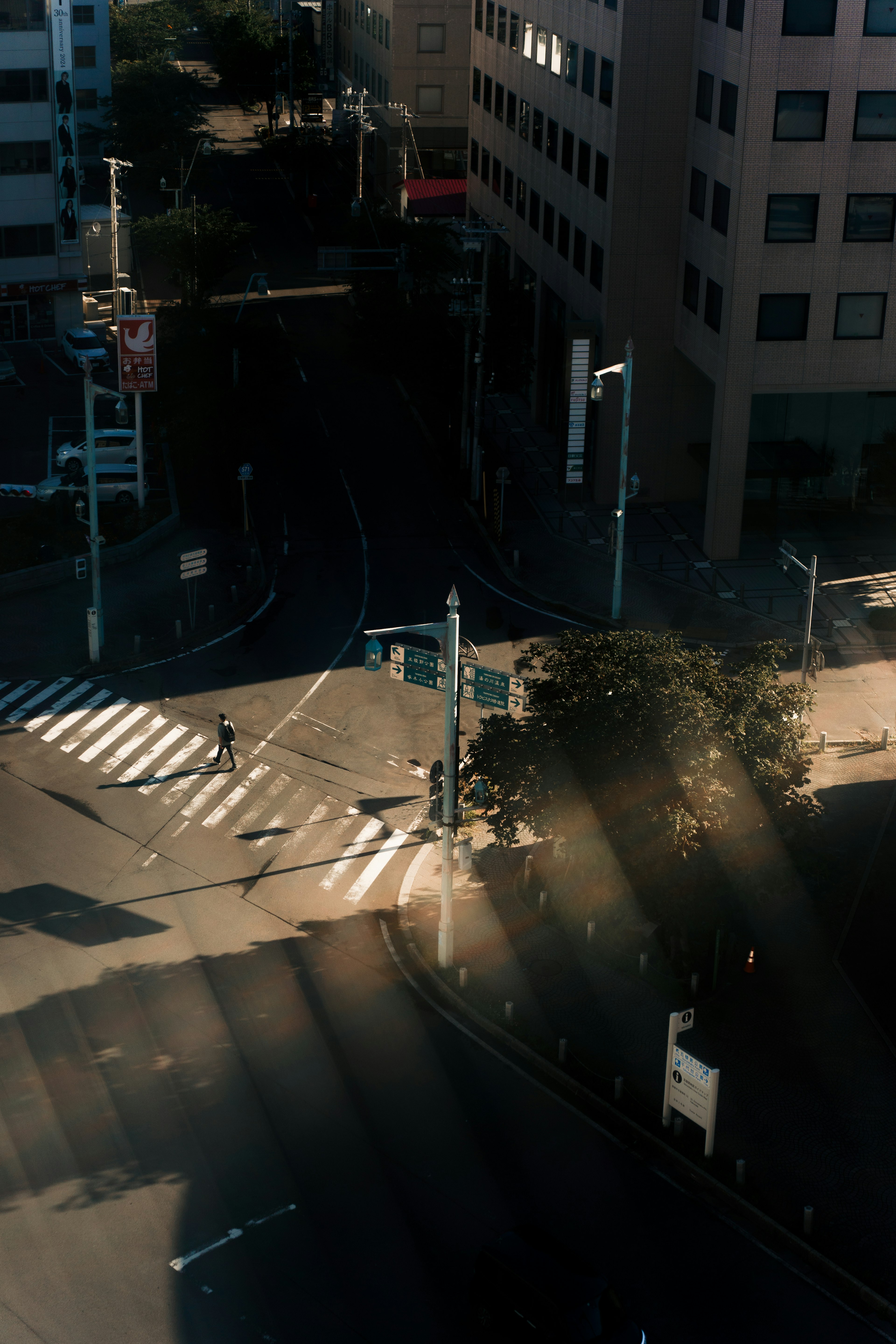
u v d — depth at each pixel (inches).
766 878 1305.4
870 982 1396.4
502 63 3319.4
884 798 1760.6
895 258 2267.5
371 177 4977.9
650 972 1409.9
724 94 2258.9
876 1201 1117.1
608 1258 1051.3
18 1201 1084.5
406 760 1843.0
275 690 2003.0
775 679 1453.0
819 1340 985.5
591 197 2620.6
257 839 1658.5
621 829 1279.5
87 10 4881.9
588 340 2554.1
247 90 5846.5
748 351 2299.5
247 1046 1289.4
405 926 1499.8
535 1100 1229.1
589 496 2716.5
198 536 2504.9
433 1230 1069.1
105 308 3777.1
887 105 2174.0
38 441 2891.2
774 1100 1231.5
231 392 2620.6
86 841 1635.1
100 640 2038.6
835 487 2655.0
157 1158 1137.4
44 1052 1269.7
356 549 2481.5
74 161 3430.1
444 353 2903.5
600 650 1397.6
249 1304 989.8
